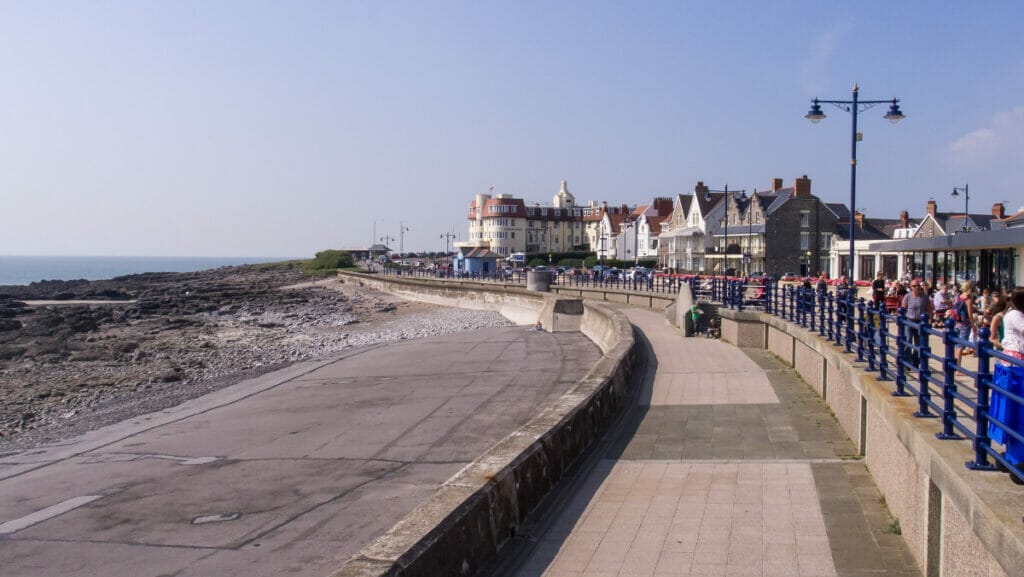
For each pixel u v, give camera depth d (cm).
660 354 2277
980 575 503
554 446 983
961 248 2755
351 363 3127
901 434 744
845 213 8394
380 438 1631
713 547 757
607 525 831
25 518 1201
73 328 5141
